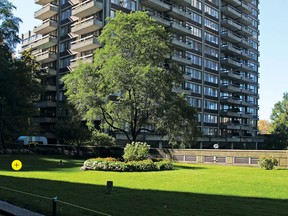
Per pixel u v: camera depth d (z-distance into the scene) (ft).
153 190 44.06
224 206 33.78
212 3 252.42
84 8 176.35
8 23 141.08
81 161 108.47
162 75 95.20
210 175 64.85
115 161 77.41
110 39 98.84
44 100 217.97
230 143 256.73
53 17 220.84
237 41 274.16
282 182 54.03
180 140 112.78
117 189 44.01
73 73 101.96
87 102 98.17
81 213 28.32
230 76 260.01
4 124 143.23
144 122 104.47
